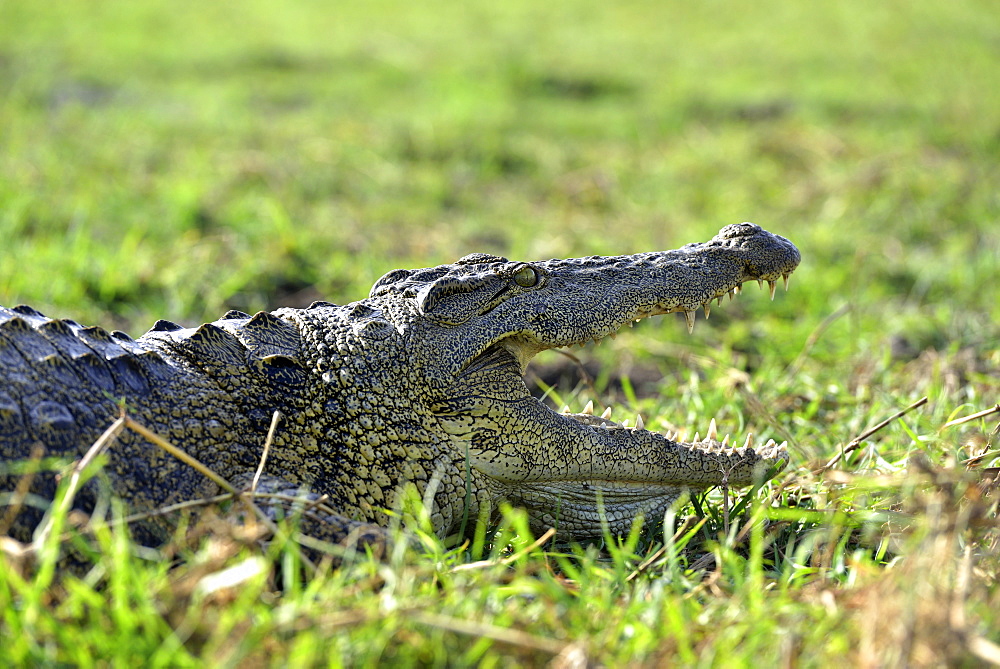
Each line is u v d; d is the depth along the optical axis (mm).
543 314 12438
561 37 56438
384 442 11539
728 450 12547
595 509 12297
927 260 26891
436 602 8891
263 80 45469
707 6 66250
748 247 13789
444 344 11867
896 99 43219
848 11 63375
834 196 31578
